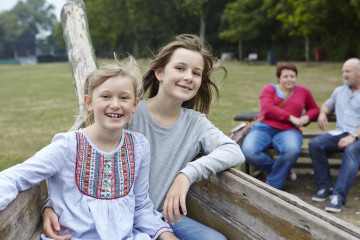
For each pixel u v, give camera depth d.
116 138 1.94
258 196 1.76
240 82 14.79
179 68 2.23
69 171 1.82
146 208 2.03
